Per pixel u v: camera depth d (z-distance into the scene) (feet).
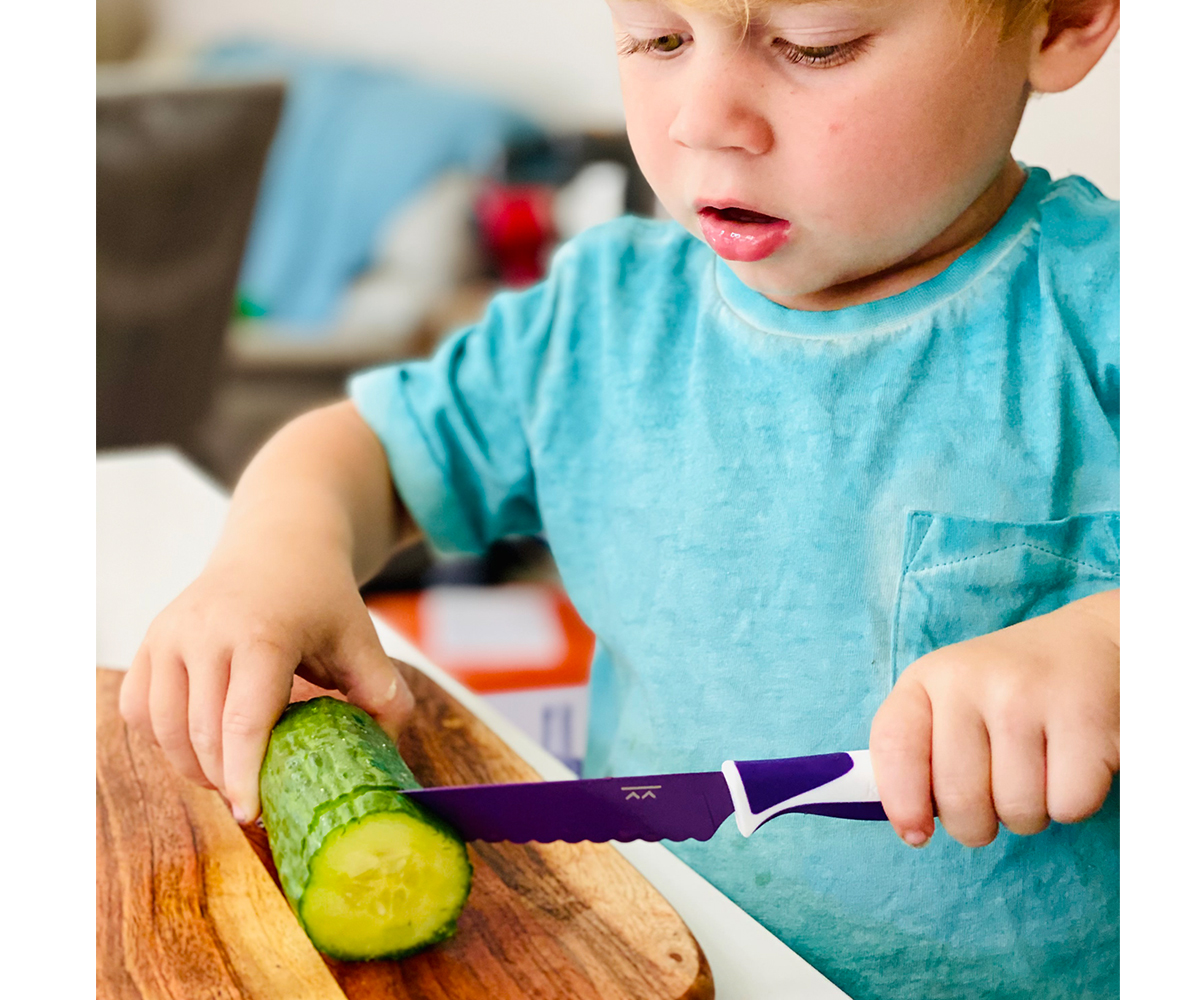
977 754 1.61
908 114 1.76
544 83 4.06
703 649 2.32
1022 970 2.10
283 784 1.59
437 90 4.24
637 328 2.47
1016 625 1.77
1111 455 2.10
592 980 1.52
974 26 1.73
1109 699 1.65
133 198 3.66
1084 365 2.10
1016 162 2.25
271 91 3.76
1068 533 2.11
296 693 1.90
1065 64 1.83
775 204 1.83
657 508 2.39
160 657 1.83
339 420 2.43
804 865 2.18
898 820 1.61
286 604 1.86
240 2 4.06
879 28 1.71
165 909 1.65
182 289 3.77
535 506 2.64
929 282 2.18
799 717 2.24
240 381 4.29
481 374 2.51
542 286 2.58
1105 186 2.39
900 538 2.18
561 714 3.67
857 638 2.21
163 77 3.74
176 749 1.81
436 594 4.03
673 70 1.84
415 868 1.52
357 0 4.20
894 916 2.13
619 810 1.67
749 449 2.30
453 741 2.04
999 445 2.14
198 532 2.89
